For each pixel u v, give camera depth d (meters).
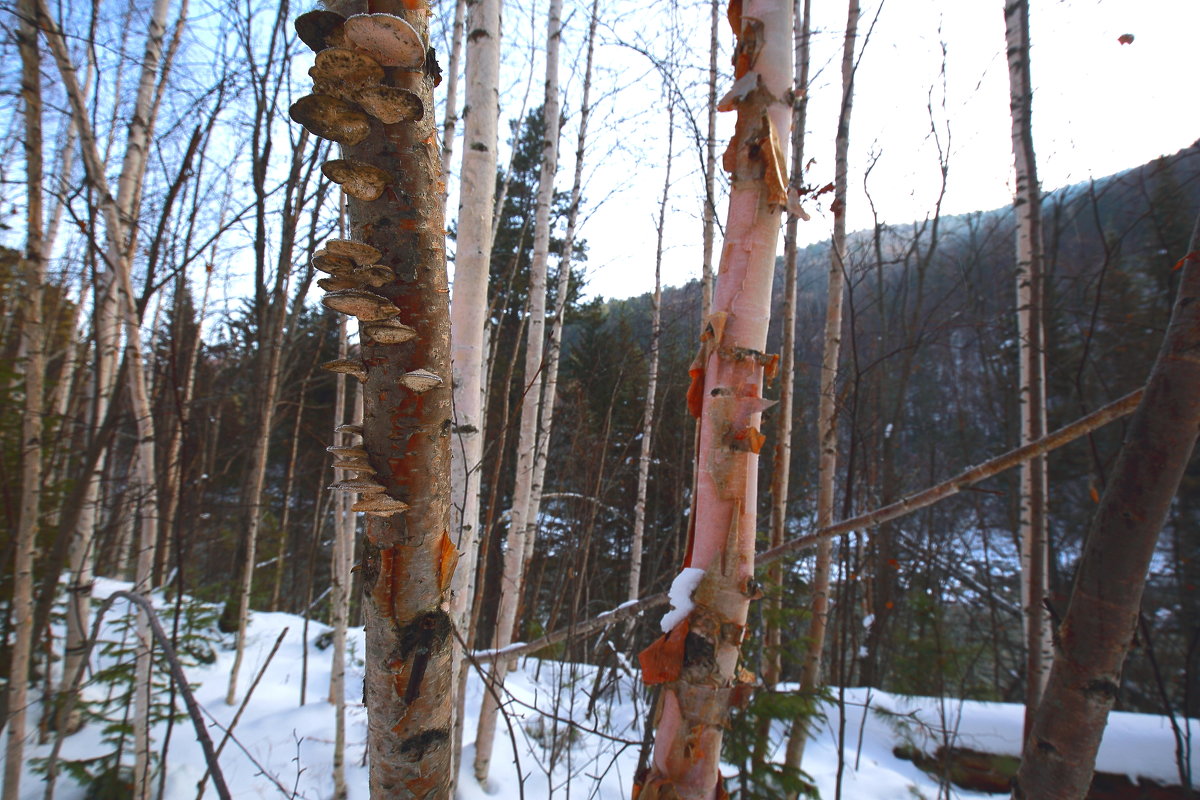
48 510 4.29
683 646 1.65
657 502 10.71
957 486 2.32
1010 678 8.47
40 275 3.41
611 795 4.67
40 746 4.38
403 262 1.09
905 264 6.30
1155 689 7.98
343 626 4.96
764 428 8.31
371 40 0.92
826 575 4.58
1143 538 1.46
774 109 1.77
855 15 5.07
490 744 5.00
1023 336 4.81
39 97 3.35
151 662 3.71
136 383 3.76
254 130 5.58
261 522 10.79
